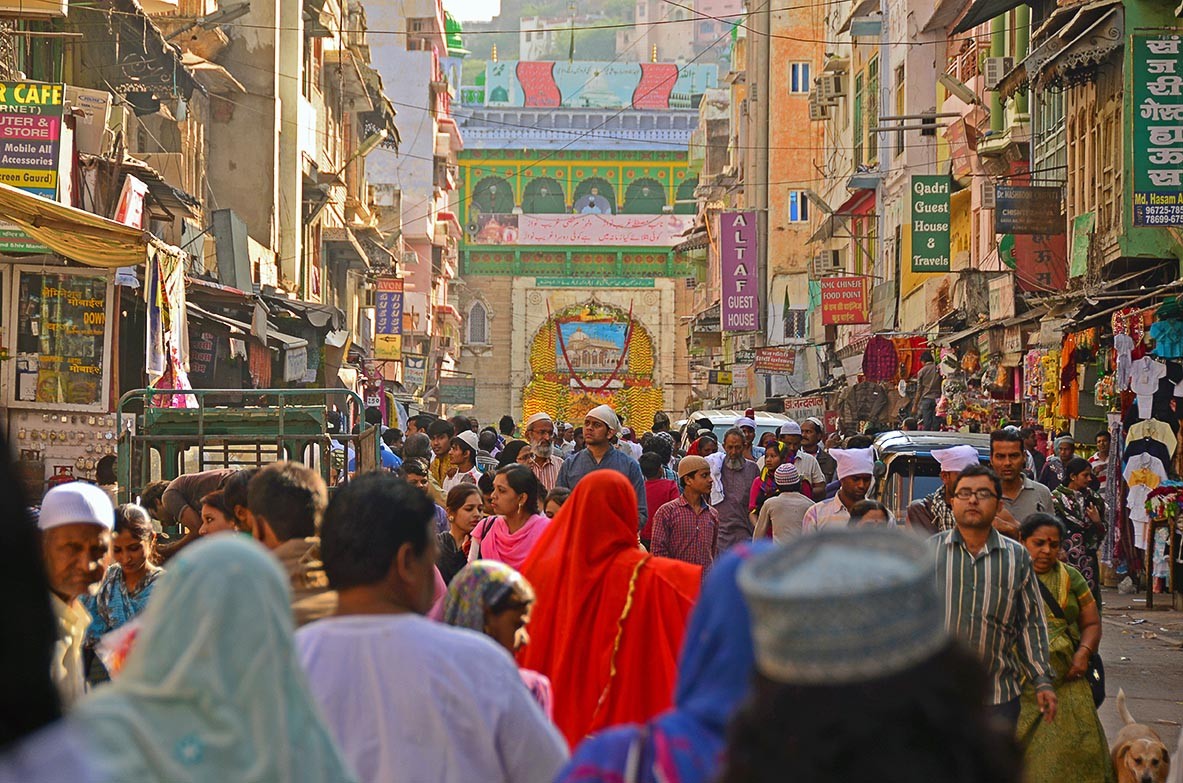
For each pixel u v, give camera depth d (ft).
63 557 19.16
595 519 21.35
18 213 47.32
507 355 366.63
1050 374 75.00
